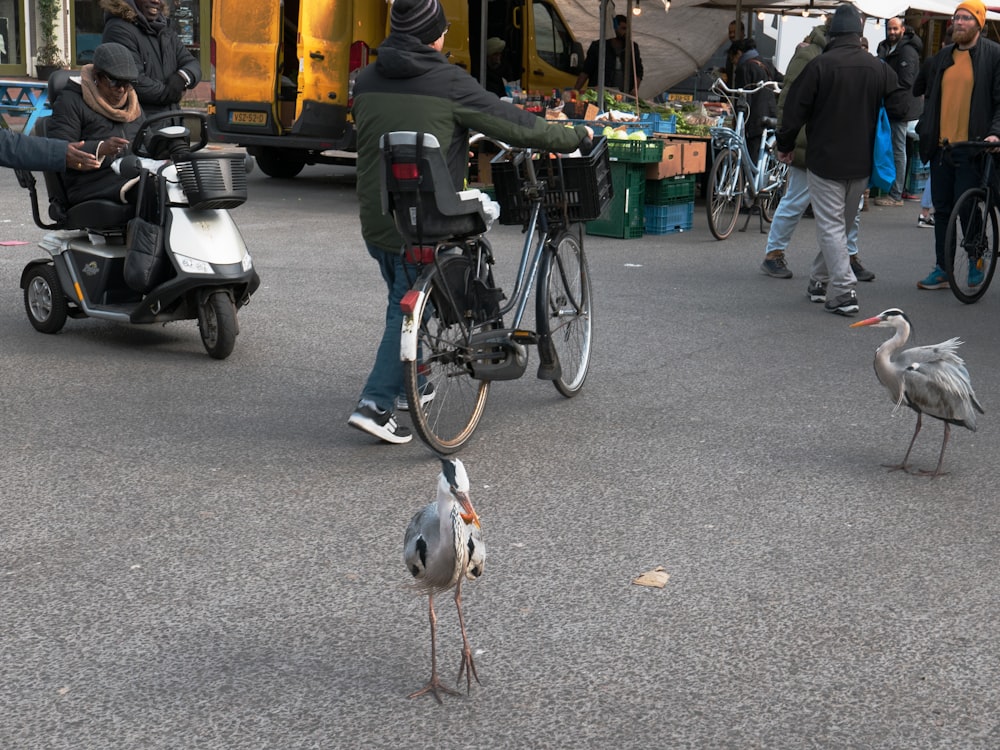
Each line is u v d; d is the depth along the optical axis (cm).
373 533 480
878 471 566
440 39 584
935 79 991
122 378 710
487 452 586
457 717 342
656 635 394
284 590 427
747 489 538
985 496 535
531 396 691
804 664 375
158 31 953
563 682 363
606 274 1102
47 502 508
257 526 485
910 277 1112
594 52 1786
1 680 360
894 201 1667
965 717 345
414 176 545
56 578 433
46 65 3102
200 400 668
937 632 399
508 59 1797
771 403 681
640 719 342
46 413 636
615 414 655
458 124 580
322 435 611
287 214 1443
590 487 538
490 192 1458
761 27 2339
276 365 748
